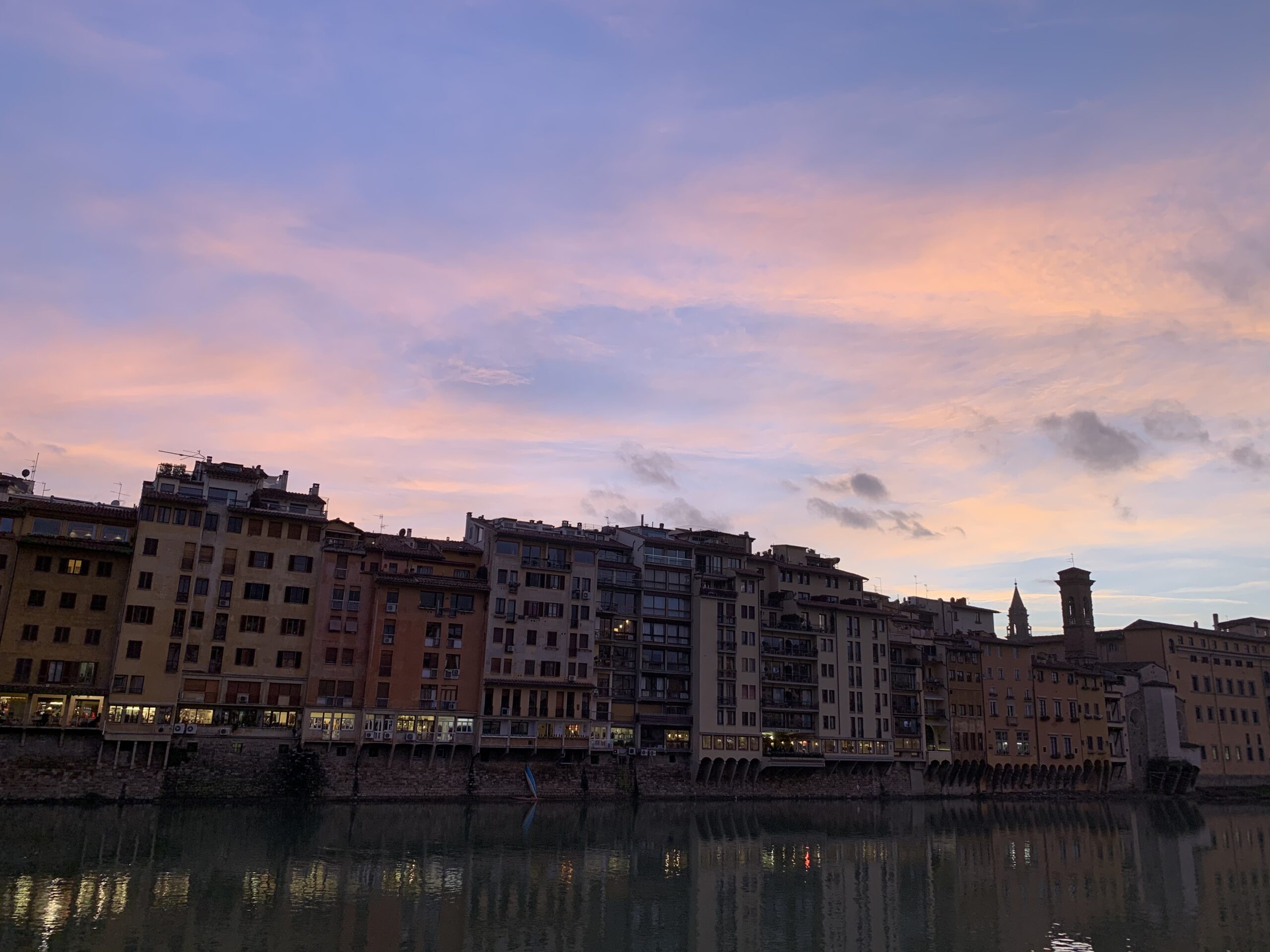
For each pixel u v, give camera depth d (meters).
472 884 63.50
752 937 54.59
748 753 129.75
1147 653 184.62
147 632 94.62
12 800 86.81
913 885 69.94
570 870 69.81
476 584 113.19
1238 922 60.94
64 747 90.25
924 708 149.88
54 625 93.12
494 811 100.62
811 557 159.12
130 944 47.00
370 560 109.12
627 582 128.00
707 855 79.25
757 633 135.00
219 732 97.38
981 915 61.31
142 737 92.44
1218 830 116.31
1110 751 169.88
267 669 101.12
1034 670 165.12
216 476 105.19
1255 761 188.62
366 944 49.25
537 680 114.38
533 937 52.53
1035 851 89.25
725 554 137.88
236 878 61.00
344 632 105.56
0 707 89.31
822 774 137.75
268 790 98.44
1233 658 193.12
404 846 75.25
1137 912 63.59
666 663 128.25
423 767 106.94
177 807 91.12
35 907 51.94
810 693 138.75
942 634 160.25
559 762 115.69
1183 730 179.88
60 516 96.31
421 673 108.25
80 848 67.44
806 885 68.62
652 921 56.88
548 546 119.94
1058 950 53.72
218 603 99.88
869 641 146.75
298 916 53.47
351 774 102.81
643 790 120.75
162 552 96.94
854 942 54.25
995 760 155.75
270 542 103.62
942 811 127.31
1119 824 119.19
